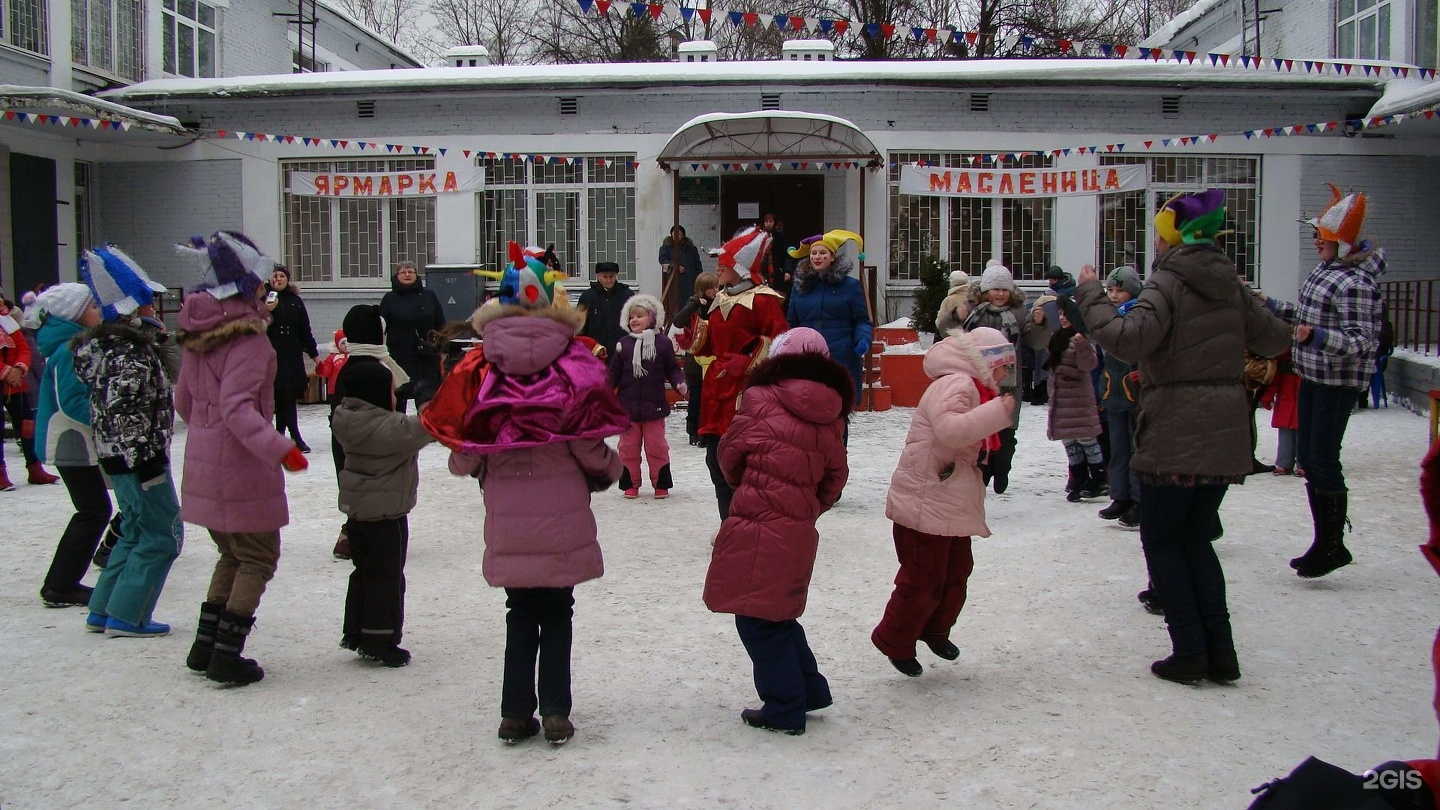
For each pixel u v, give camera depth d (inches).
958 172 668.1
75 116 590.2
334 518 316.8
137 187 700.7
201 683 185.9
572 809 139.9
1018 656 195.9
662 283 683.4
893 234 685.3
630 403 339.0
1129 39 1143.6
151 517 208.4
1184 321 177.6
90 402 205.9
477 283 661.3
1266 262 679.7
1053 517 308.5
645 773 150.1
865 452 425.4
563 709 160.2
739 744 159.2
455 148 682.8
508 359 159.5
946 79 649.6
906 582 180.9
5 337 356.8
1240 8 900.0
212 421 183.5
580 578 158.9
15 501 344.5
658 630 211.3
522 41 1393.9
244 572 185.5
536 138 682.8
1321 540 233.8
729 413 262.7
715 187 701.3
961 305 301.9
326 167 698.8
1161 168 679.1
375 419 186.9
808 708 169.2
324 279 706.2
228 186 695.1
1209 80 651.5
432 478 383.2
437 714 172.2
